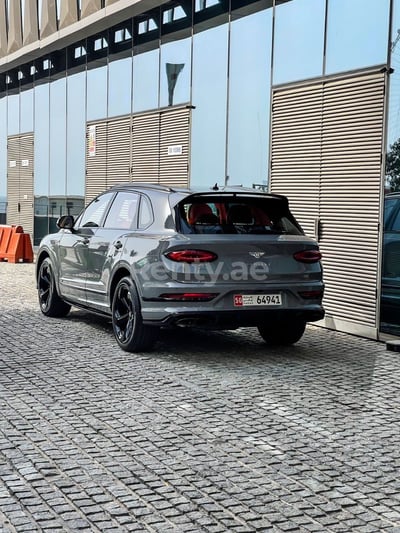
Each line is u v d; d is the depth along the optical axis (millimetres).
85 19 16953
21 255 19359
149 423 5410
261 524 3777
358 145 9492
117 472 4449
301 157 10602
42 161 21203
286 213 7996
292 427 5383
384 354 8211
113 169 16938
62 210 19812
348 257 9656
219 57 12961
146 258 7434
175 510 3928
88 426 5328
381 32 9148
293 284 7488
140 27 15781
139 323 7625
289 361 7652
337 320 9859
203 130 13445
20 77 22766
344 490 4242
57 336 8797
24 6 20906
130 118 16141
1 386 6418
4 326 9453
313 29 10461
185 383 6582
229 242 7250
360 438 5168
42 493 4125
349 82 9648
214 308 7211
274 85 11289
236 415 5645
